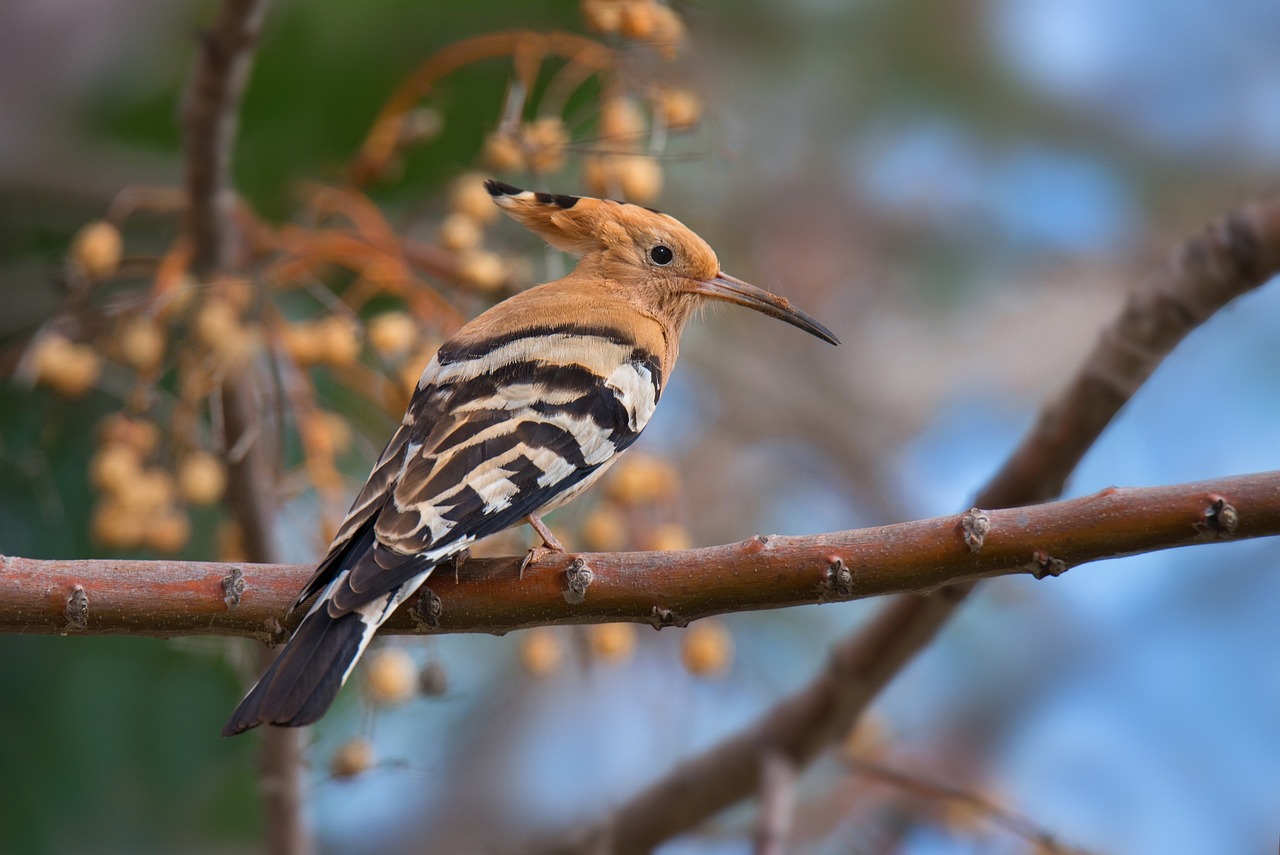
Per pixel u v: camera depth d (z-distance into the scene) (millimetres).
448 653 13750
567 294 9203
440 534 6855
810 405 16125
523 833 13234
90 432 10930
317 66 11367
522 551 9117
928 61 14695
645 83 9492
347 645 6371
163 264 9312
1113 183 16141
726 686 13320
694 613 6598
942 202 15805
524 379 7801
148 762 10602
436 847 13234
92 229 9164
